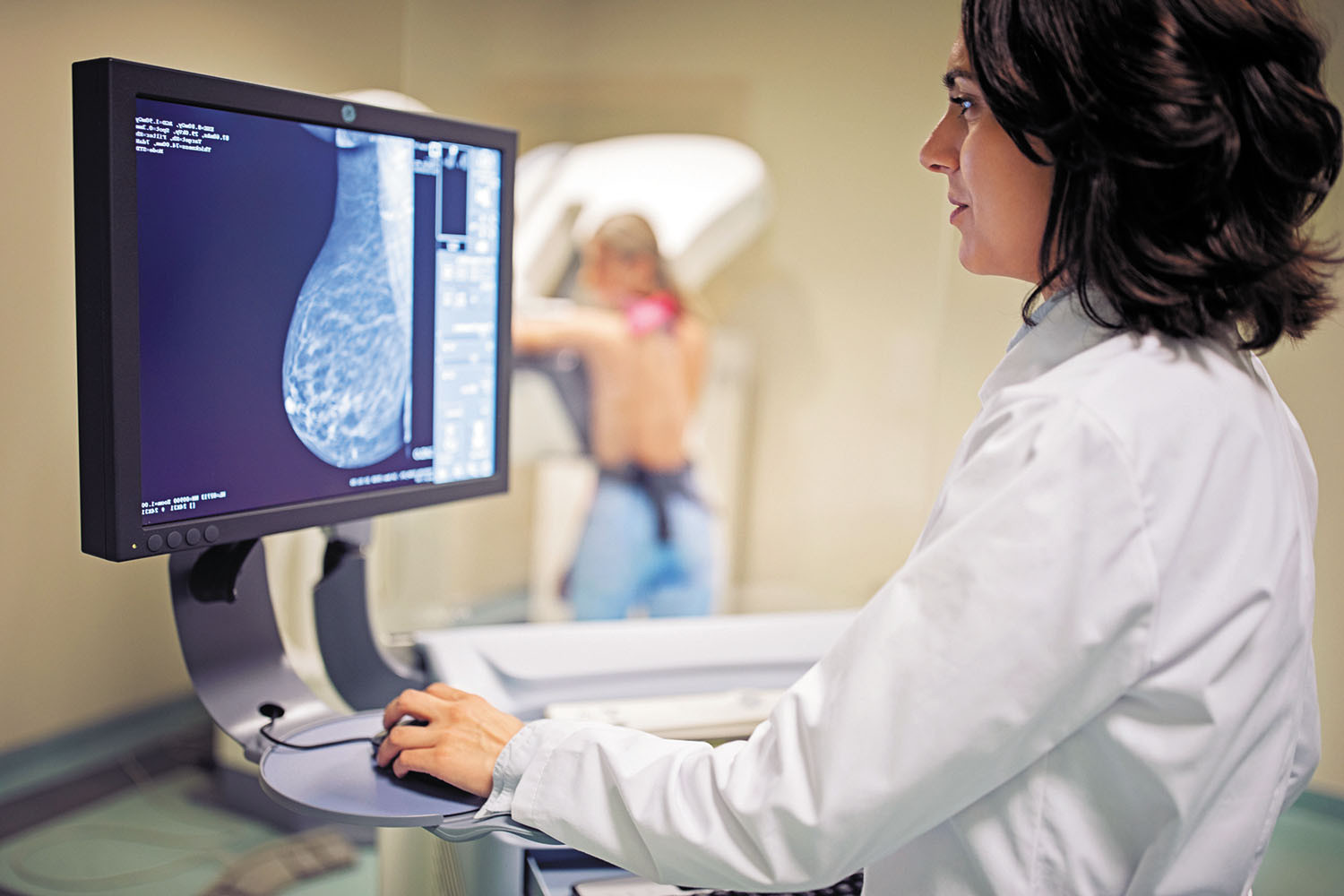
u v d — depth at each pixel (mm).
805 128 3371
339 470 854
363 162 837
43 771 2361
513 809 682
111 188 667
